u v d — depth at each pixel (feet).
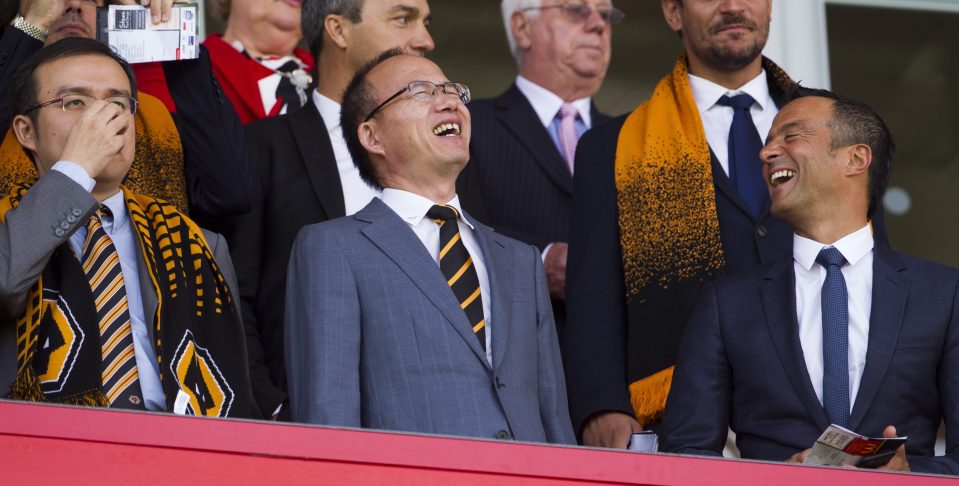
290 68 70.28
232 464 37.06
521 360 45.32
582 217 57.26
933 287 47.47
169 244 47.39
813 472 40.75
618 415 52.13
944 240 81.41
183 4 52.29
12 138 52.13
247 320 55.36
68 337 44.21
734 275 49.44
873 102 82.89
